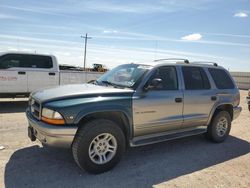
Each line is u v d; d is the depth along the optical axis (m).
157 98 4.94
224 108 6.54
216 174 4.52
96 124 4.16
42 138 4.16
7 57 9.84
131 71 5.24
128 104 4.54
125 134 4.79
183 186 4.02
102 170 4.31
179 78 5.49
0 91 9.73
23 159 4.74
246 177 4.45
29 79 10.18
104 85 5.21
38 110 4.32
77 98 4.19
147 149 5.63
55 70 10.71
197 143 6.23
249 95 9.94
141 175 4.34
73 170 4.38
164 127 5.20
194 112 5.66
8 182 3.89
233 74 35.50
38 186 3.81
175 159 5.12
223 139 6.43
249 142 6.55
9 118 7.98
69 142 4.05
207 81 6.04
